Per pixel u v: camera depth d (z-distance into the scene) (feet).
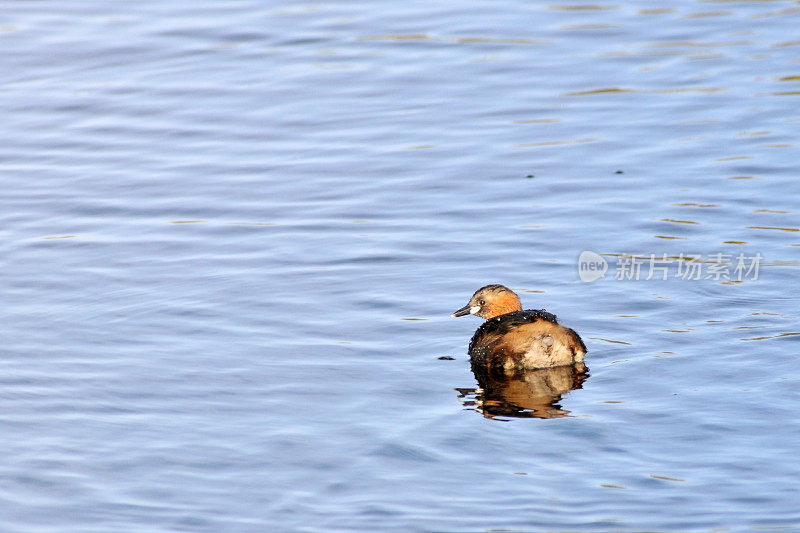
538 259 59.16
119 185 70.74
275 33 94.99
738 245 59.26
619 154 71.97
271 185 70.18
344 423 42.93
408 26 95.30
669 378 45.85
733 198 64.85
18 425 43.34
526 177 69.56
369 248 61.05
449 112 79.82
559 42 90.33
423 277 57.62
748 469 38.32
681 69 84.07
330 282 57.26
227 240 62.85
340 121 79.30
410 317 53.47
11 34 95.66
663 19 94.02
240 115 80.89
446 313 53.83
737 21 92.58
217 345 50.55
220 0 104.12
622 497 36.96
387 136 76.59
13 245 62.54
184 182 71.00
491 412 43.42
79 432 42.73
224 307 54.65
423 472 39.06
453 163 72.13
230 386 46.47
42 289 57.16
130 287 57.11
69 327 52.70
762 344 48.42
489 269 58.29
